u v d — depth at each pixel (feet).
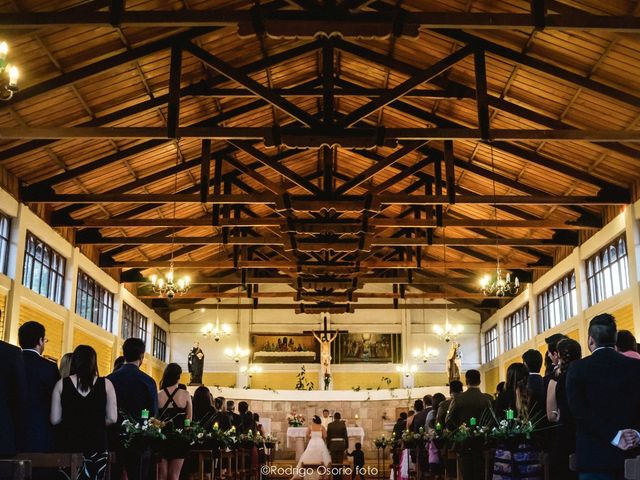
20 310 51.49
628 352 18.28
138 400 21.53
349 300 81.30
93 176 55.72
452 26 34.04
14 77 28.27
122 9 33.17
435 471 35.27
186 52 44.47
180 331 101.76
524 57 42.93
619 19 33.47
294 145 41.75
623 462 13.02
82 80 42.14
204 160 51.90
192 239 64.95
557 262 70.74
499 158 56.65
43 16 32.94
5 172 48.70
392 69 47.55
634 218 52.26
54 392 17.65
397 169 67.15
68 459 15.48
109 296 75.87
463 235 75.87
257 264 70.54
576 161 52.34
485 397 28.43
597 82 42.55
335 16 34.22
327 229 59.62
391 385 99.55
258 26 33.76
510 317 89.61
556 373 20.77
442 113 54.24
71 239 62.39
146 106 47.11
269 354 100.42
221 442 30.78
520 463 22.18
